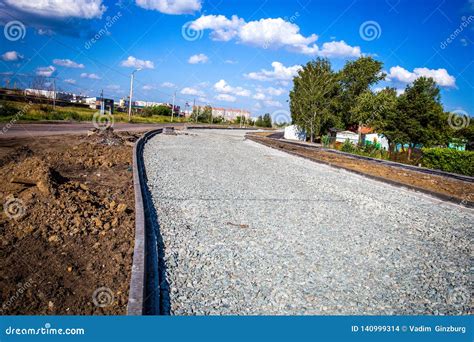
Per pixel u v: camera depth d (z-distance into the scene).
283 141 39.47
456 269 4.73
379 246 5.42
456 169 20.62
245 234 5.50
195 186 8.74
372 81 54.94
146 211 6.08
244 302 3.53
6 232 4.40
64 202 5.33
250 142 30.00
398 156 27.66
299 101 48.16
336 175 12.96
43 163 6.14
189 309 3.34
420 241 5.83
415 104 33.84
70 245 4.31
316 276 4.20
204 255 4.55
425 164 22.70
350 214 7.26
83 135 17.48
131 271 3.72
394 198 9.23
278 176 11.57
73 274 3.70
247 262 4.45
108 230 4.90
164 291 3.61
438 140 33.66
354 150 28.78
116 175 9.05
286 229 5.91
